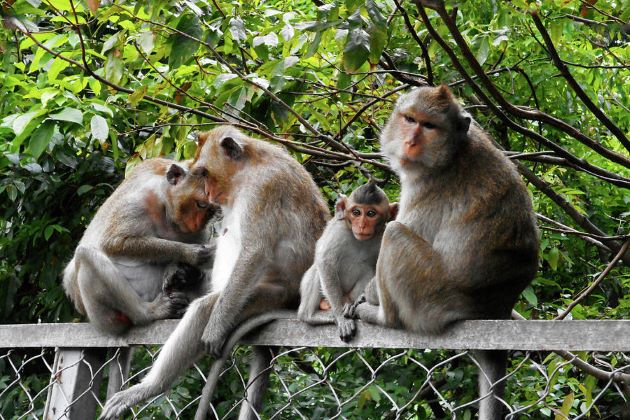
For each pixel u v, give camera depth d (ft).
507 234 15.35
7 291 31.50
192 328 17.03
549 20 23.47
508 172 15.87
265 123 24.47
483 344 12.37
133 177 22.81
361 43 17.69
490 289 15.37
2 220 31.78
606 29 23.21
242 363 25.67
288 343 15.49
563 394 21.81
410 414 24.70
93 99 24.44
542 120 19.84
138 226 21.91
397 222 15.57
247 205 18.52
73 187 30.50
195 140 24.64
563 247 27.81
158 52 23.34
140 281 21.79
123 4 23.17
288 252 18.47
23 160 27.48
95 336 17.21
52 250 30.91
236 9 24.12
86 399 17.35
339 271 17.11
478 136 16.20
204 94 24.95
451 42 24.72
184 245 21.47
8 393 29.73
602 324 11.22
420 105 15.94
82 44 22.15
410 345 13.26
